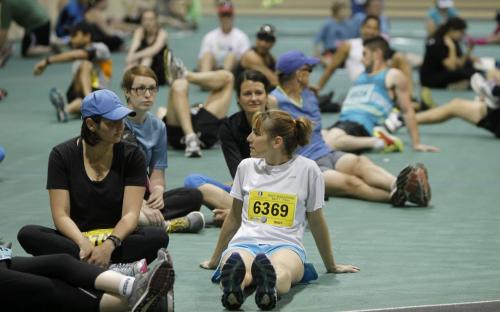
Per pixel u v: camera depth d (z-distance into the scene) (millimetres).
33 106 27047
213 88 20750
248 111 13797
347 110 20156
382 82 20109
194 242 13117
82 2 42438
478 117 22578
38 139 21828
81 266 9680
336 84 32969
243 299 10023
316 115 16141
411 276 11586
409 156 20156
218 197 14148
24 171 18391
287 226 10867
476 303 10438
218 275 11070
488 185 17453
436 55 32125
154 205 13227
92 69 24656
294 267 10609
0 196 16234
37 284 9547
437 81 32312
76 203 10805
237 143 14031
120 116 10422
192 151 19641
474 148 21422
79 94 24812
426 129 24375
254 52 26688
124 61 39125
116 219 10969
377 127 20375
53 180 10703
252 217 10945
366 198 15969
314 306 10312
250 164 11117
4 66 36812
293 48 43750
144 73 13070
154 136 13352
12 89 30625
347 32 37250
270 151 10938
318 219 11086
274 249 10734
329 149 16328
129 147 10945
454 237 13641
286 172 10953
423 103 25531
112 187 10828
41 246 10516
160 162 13461
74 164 10781
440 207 15617
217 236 13492
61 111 24141
